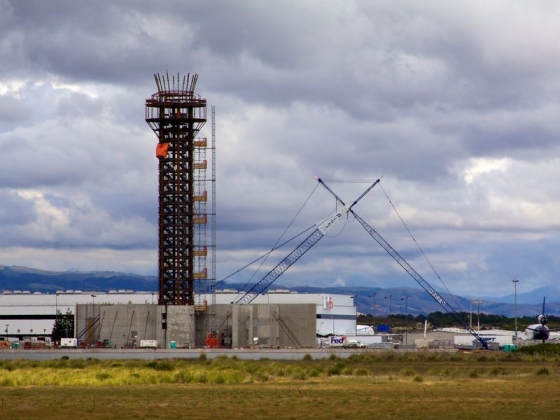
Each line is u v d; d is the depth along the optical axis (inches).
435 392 5871.1
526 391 5979.3
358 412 4702.3
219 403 5108.3
